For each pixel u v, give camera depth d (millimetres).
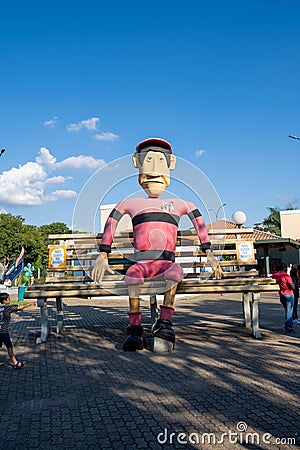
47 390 5922
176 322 12805
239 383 5965
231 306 18641
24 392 5863
